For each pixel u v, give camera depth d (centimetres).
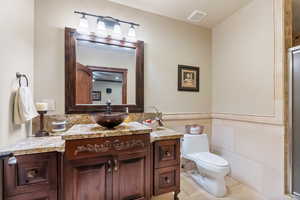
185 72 245
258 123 190
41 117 152
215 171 176
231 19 229
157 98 224
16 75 128
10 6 119
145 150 153
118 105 199
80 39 179
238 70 218
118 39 197
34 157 115
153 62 221
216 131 259
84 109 181
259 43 189
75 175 127
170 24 233
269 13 177
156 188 157
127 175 145
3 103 111
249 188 196
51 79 168
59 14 172
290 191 158
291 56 160
